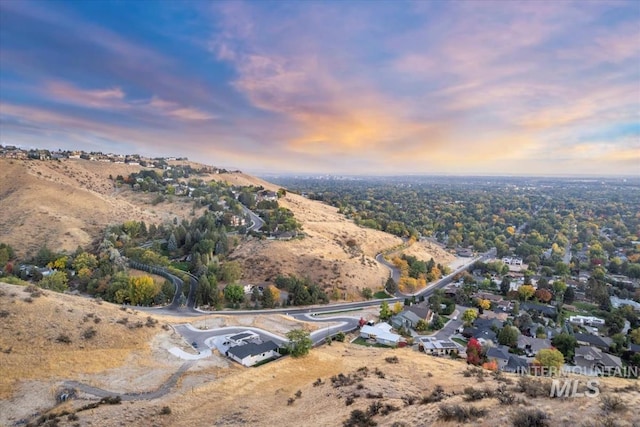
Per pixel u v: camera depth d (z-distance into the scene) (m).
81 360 58.03
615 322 104.19
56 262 123.44
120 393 51.69
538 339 91.00
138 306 102.88
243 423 42.94
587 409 27.14
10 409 46.47
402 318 103.06
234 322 91.31
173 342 72.00
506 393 33.00
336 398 45.44
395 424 31.25
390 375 52.75
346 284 126.12
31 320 62.97
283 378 59.16
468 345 81.44
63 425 41.88
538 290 130.50
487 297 128.50
